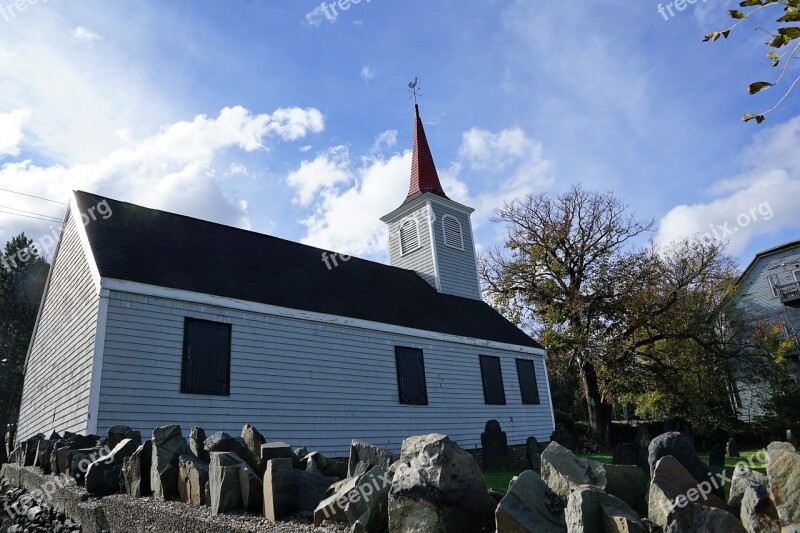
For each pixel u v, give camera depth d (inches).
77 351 445.4
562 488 126.9
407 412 598.5
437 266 873.5
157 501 186.1
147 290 427.2
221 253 564.4
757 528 90.4
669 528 97.5
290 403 491.5
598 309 996.6
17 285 1414.9
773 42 113.6
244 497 159.9
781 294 1393.9
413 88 1079.6
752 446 967.0
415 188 987.3
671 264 1234.6
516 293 1096.8
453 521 119.3
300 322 527.5
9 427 617.0
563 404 1581.0
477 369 722.8
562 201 1061.1
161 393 412.5
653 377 1011.3
